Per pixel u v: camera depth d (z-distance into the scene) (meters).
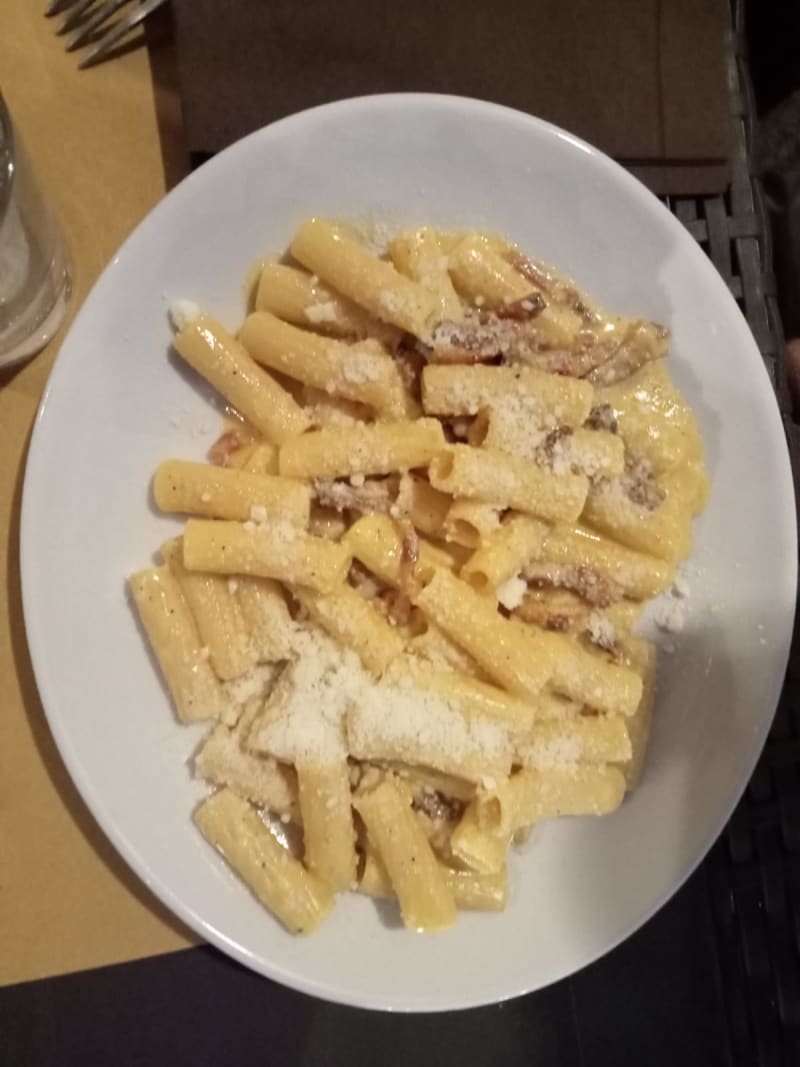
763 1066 0.38
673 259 0.33
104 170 0.32
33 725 0.31
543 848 0.34
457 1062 0.37
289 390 0.33
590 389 0.31
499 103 0.32
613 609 0.34
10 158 0.27
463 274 0.32
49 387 0.29
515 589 0.32
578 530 0.33
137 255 0.30
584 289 0.33
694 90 0.33
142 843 0.31
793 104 0.40
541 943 0.33
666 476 0.34
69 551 0.30
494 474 0.30
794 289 0.40
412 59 0.31
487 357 0.32
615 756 0.32
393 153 0.31
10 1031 0.33
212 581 0.31
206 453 0.32
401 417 0.32
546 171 0.32
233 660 0.31
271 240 0.32
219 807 0.31
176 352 0.31
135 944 0.32
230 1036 0.35
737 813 0.38
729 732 0.33
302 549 0.30
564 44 0.32
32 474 0.29
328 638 0.31
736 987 0.38
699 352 0.33
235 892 0.32
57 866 0.32
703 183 0.34
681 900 0.39
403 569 0.31
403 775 0.32
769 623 0.33
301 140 0.30
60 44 0.31
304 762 0.30
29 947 0.31
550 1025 0.38
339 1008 0.36
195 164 0.32
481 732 0.31
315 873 0.31
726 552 0.34
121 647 0.31
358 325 0.32
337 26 0.31
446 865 0.33
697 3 0.33
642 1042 0.39
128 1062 0.34
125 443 0.31
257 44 0.31
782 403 0.36
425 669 0.31
